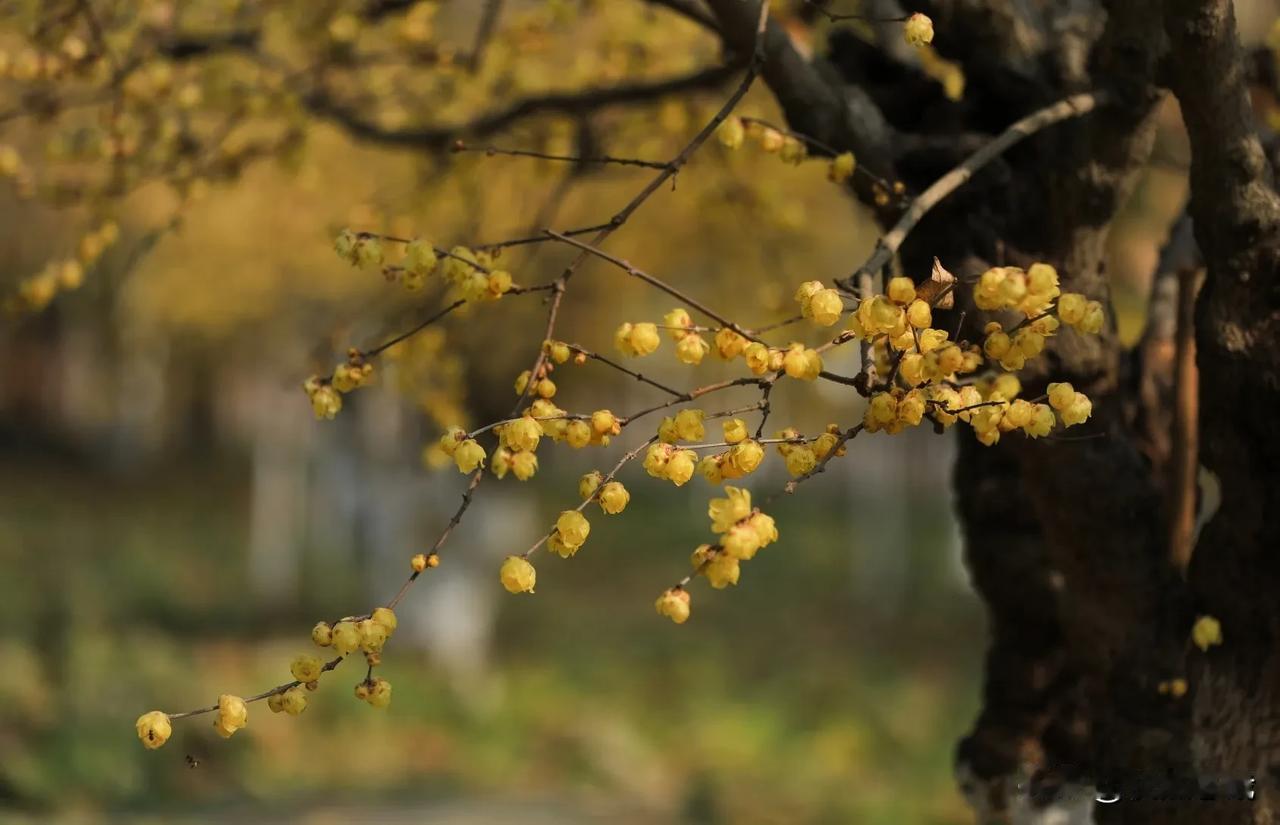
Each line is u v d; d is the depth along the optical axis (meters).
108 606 16.19
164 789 10.23
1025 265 3.45
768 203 5.43
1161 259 4.02
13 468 31.48
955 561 21.94
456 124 5.21
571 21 4.84
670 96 4.79
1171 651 3.44
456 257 2.53
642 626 19.42
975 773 4.10
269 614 18.28
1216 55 2.94
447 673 14.97
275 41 5.51
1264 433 3.06
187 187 4.64
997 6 3.60
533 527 24.55
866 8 4.09
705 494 33.06
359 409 16.28
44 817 9.05
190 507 29.17
